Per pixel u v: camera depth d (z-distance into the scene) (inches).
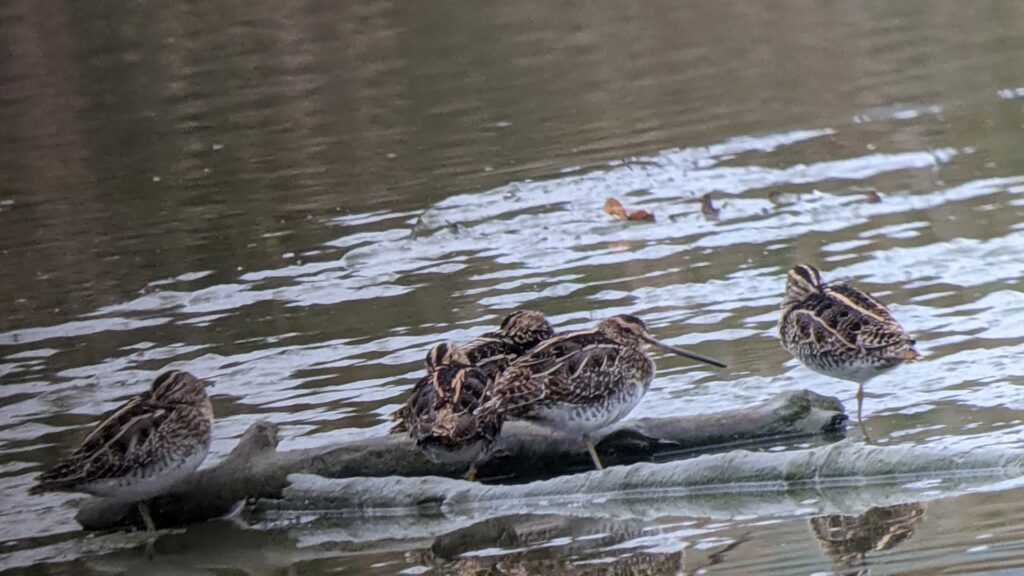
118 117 1081.4
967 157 788.6
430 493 444.1
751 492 429.1
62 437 519.2
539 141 911.7
